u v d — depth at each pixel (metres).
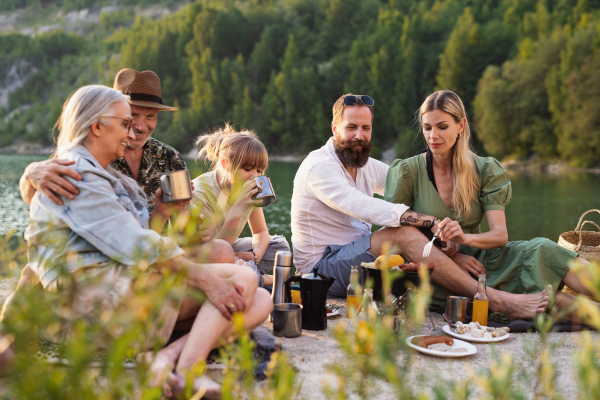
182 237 1.16
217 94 66.31
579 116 34.69
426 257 2.59
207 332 1.62
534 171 36.62
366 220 2.78
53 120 87.25
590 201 18.08
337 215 3.07
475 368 1.82
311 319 2.27
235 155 2.54
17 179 26.84
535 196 20.02
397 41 60.22
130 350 0.98
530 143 39.50
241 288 1.73
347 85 56.91
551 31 46.97
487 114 40.09
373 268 2.28
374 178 3.27
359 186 3.19
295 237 3.18
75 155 1.71
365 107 3.01
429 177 2.88
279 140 61.62
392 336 0.94
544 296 2.41
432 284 2.63
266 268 3.20
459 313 2.39
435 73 54.84
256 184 2.53
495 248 2.76
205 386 1.43
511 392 0.91
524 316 2.41
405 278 2.24
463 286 2.55
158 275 1.61
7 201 16.92
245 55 79.38
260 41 79.31
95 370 0.98
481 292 2.39
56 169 1.62
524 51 42.56
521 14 59.34
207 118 64.88
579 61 36.03
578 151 35.44
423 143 3.08
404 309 2.13
